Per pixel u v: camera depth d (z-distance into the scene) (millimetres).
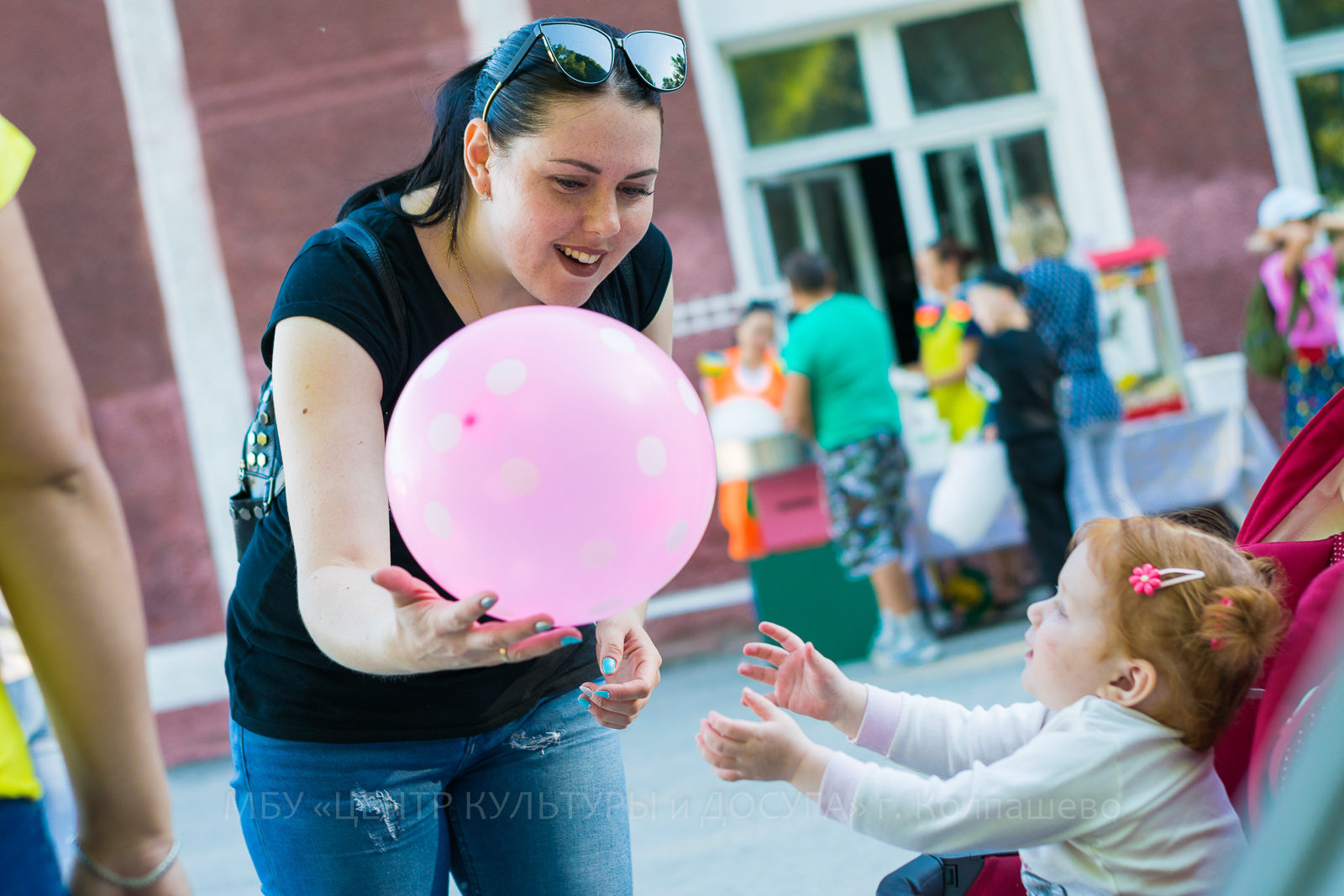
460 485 1342
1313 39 7480
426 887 1654
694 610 6941
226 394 7168
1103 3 7402
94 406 7172
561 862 1718
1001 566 6625
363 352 1495
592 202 1491
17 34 7094
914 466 6598
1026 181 7703
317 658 1589
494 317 1486
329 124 7113
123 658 1114
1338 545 1869
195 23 7109
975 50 7699
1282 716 1631
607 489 1340
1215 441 6117
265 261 7160
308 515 1413
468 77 1640
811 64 7758
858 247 7836
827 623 5914
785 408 5656
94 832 1163
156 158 7133
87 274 7152
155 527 7141
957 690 4750
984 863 1812
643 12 7176
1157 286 6508
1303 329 6164
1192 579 1692
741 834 3693
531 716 1727
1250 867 734
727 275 7227
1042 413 5633
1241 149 7359
